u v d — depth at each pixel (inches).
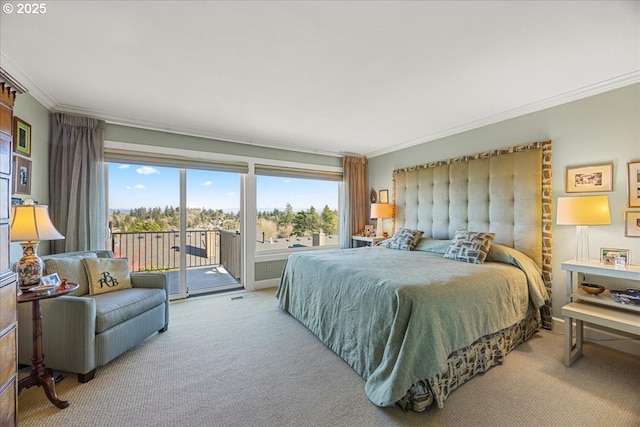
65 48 74.2
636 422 60.6
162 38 70.1
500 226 123.3
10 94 54.6
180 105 113.7
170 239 182.1
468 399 68.0
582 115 101.3
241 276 170.6
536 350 92.4
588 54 77.2
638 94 89.7
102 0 56.8
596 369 81.3
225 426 59.5
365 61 80.8
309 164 188.9
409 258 116.0
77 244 115.3
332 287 95.9
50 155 111.9
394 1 57.3
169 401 67.3
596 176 97.8
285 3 58.0
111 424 59.9
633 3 57.6
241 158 163.0
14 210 70.4
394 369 63.9
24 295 65.6
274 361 86.0
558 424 60.1
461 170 140.1
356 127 142.6
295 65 83.0
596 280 98.6
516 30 67.0
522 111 116.5
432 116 126.5
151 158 136.9
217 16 62.0
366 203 207.3
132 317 90.3
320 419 61.5
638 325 72.1
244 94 103.2
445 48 74.4
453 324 71.1
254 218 168.4
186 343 98.0
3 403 50.9
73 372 74.9
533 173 112.4
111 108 116.6
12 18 61.9
